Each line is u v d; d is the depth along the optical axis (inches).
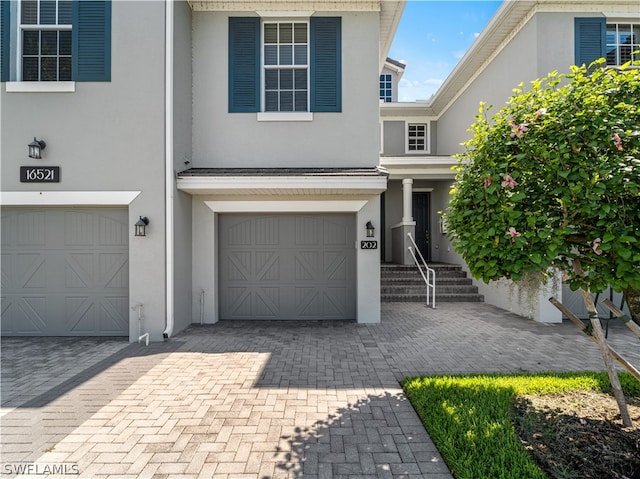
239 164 316.8
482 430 136.3
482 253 137.6
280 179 283.0
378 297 317.4
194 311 315.9
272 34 322.3
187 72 305.0
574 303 331.6
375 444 134.5
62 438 138.3
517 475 110.6
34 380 192.4
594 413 153.0
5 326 278.7
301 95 323.6
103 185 268.1
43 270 279.3
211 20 315.9
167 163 269.6
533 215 129.6
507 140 144.6
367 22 317.1
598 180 122.0
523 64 352.8
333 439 137.6
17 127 267.3
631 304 139.1
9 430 143.8
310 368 209.8
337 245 330.6
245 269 329.4
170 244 269.1
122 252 279.0
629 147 125.3
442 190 524.7
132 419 151.9
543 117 137.3
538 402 163.0
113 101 268.5
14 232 278.2
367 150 316.8
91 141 267.9
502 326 306.5
